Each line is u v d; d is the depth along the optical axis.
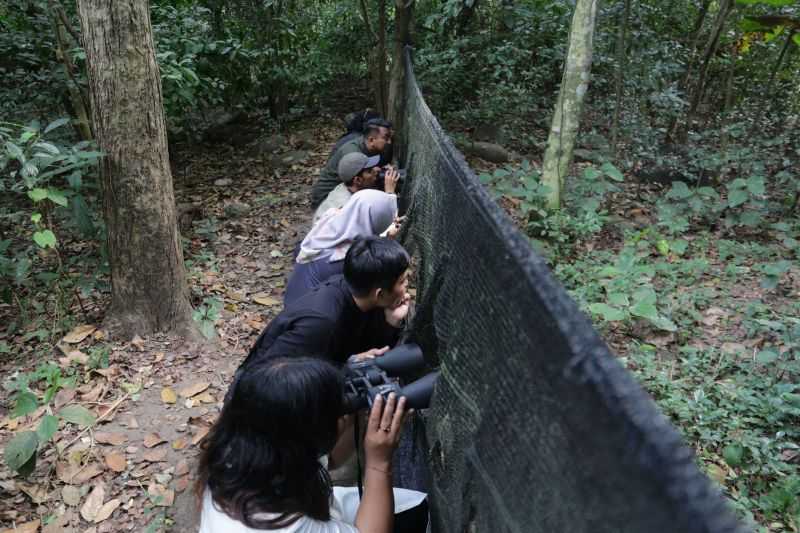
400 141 5.64
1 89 5.75
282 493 1.20
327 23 9.01
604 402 0.60
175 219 3.69
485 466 1.02
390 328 2.20
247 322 3.97
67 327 3.84
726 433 2.69
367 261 1.91
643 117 6.57
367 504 1.40
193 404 3.18
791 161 6.22
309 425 1.21
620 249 4.84
